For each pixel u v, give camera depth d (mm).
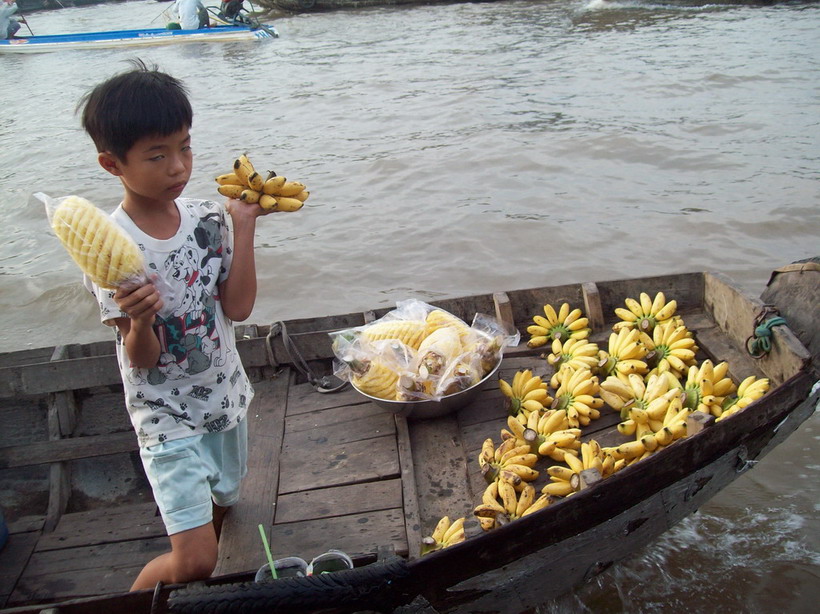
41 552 3420
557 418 3648
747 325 4027
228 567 3070
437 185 9688
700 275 4516
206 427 2816
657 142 10445
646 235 7844
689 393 3777
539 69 15766
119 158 2404
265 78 17719
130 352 2512
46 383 3938
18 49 26406
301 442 3752
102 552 3404
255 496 3426
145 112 2328
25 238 9180
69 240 2281
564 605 3686
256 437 3791
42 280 7863
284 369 4277
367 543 3143
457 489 3445
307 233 8508
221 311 2854
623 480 3162
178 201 2738
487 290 7133
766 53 15055
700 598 3742
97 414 4055
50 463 3797
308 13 30375
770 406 3518
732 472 3607
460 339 3953
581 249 7691
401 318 4141
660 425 3672
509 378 4191
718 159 9672
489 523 3133
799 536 4055
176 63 21219
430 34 22250
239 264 2801
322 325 4426
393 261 7789
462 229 8297
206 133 13125
